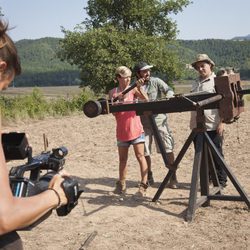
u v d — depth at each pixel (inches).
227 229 207.2
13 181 70.7
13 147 77.2
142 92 257.6
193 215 219.3
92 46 1567.4
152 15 1779.0
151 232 205.6
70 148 443.5
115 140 484.7
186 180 304.5
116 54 1584.6
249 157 367.6
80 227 213.9
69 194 69.4
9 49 66.9
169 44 1802.4
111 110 231.3
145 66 263.4
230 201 247.0
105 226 214.5
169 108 224.7
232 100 212.1
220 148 266.4
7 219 60.3
